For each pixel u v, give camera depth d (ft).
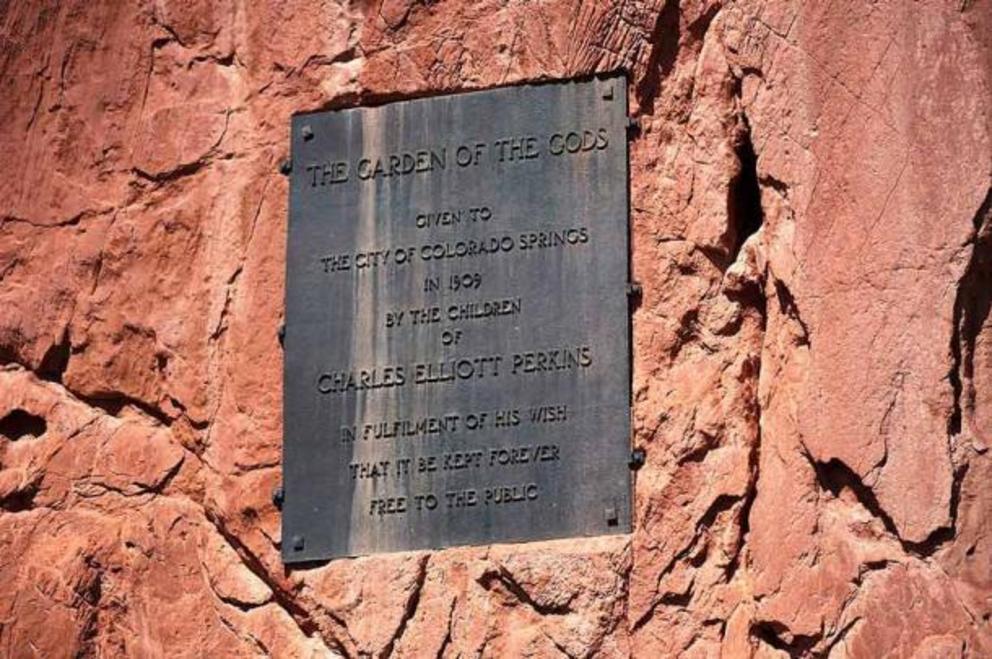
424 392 30.99
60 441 32.65
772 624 28.84
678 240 30.66
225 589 31.32
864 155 29.22
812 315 29.19
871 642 28.04
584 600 29.68
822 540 28.66
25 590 32.19
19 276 33.32
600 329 30.60
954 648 27.45
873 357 28.63
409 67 31.94
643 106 31.17
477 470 30.55
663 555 29.68
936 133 28.78
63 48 33.76
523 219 31.17
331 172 32.07
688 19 31.12
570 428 30.37
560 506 30.14
